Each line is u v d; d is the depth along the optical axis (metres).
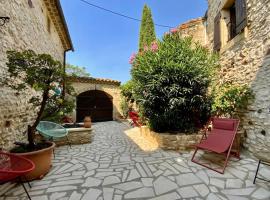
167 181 2.52
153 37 9.94
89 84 10.48
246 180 2.51
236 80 4.25
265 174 2.68
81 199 2.06
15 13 3.34
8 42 3.07
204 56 4.46
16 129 3.38
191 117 4.97
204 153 3.81
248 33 3.80
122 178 2.63
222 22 5.05
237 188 2.29
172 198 2.08
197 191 2.23
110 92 11.37
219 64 5.10
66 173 2.82
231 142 3.01
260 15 3.40
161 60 4.36
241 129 3.89
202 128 4.86
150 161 3.37
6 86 3.00
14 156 2.20
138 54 5.35
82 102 10.44
